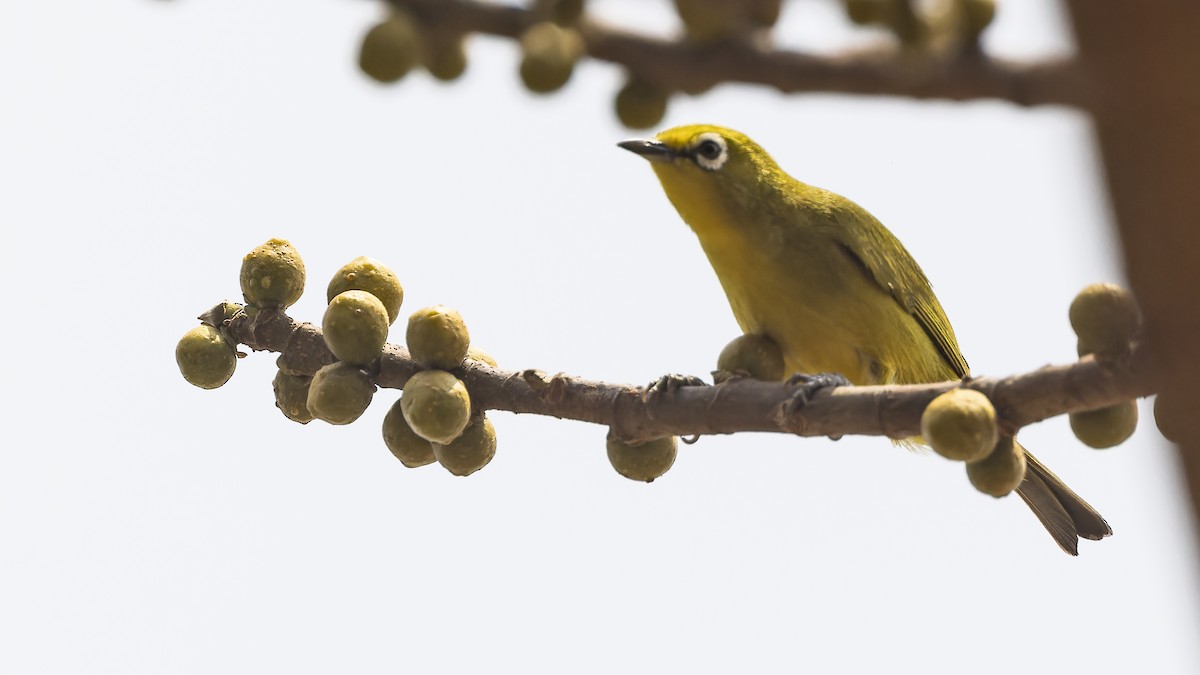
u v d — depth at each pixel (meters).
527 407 3.12
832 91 3.03
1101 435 3.07
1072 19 1.76
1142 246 1.75
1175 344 1.79
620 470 3.12
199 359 3.14
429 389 3.11
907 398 3.08
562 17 3.03
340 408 3.12
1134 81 1.71
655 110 3.03
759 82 3.03
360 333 3.12
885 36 3.03
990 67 3.02
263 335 3.14
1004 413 3.07
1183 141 1.69
